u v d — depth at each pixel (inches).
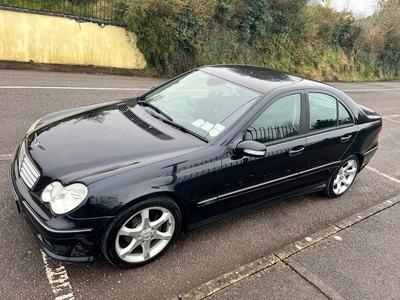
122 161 106.5
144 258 112.5
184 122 131.9
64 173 101.0
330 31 768.9
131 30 434.3
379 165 237.5
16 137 190.1
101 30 418.3
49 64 398.3
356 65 840.9
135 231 107.2
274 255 125.2
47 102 258.7
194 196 116.0
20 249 111.7
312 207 169.0
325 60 755.4
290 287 111.5
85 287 102.1
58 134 120.3
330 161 162.1
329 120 157.9
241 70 160.1
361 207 176.1
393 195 193.9
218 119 129.1
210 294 103.8
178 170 110.0
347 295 111.4
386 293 114.7
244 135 125.1
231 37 556.4
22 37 377.1
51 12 383.6
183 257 120.7
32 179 105.1
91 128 124.2
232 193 127.7
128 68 454.0
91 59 425.1
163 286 107.0
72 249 99.0
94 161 105.3
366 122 177.9
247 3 569.9
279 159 135.9
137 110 141.8
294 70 675.4
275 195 147.8
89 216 96.7
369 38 874.1
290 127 140.2
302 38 708.0
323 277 118.0
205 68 164.4
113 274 108.5
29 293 97.0
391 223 158.4
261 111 129.8
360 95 542.3
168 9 438.6
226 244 131.3
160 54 459.8
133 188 101.1
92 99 284.2
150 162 107.3
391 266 128.8
